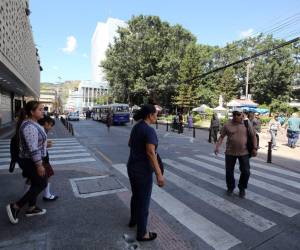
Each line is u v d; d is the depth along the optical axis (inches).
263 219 184.1
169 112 2214.6
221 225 173.3
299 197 232.1
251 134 228.1
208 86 2519.7
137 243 147.3
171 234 159.2
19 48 674.2
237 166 345.4
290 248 147.4
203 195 230.8
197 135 812.6
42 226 165.8
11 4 539.2
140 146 144.3
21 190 233.8
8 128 947.3
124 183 261.0
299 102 2605.8
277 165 376.5
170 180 276.2
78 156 412.5
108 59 1999.3
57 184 254.1
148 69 1851.6
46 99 4153.5
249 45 2385.6
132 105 2116.1
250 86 2433.6
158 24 1931.6
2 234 155.0
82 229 162.7
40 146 168.6
